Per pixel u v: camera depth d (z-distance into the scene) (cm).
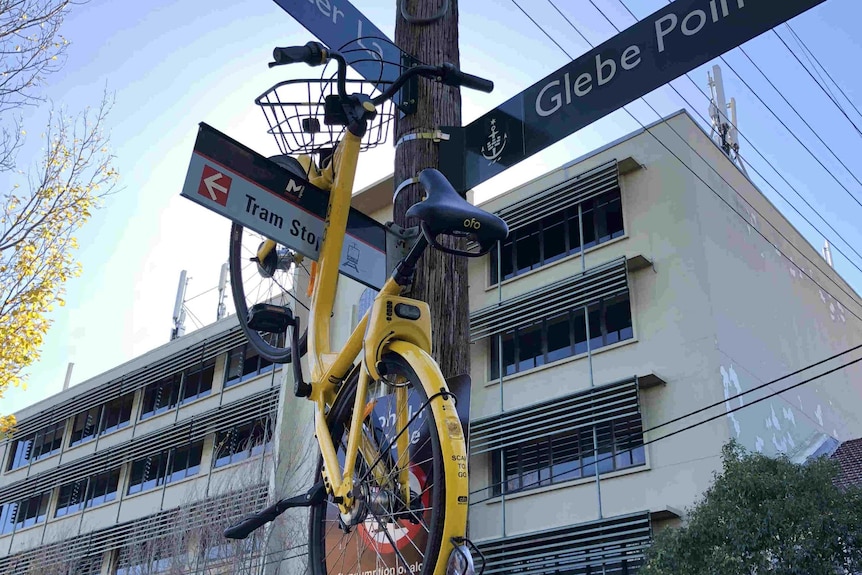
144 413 3325
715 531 1322
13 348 1003
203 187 362
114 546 2991
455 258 409
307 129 400
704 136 2223
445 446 248
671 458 1850
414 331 298
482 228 275
